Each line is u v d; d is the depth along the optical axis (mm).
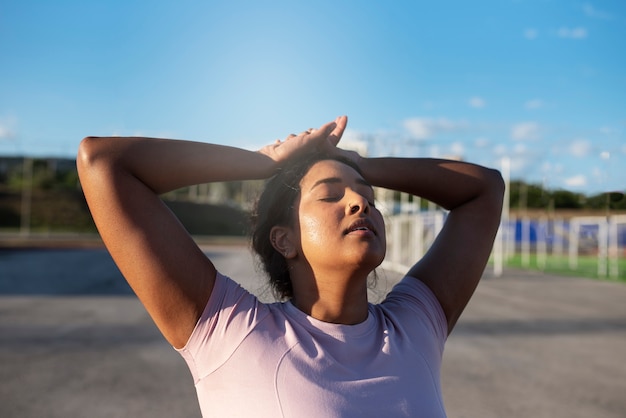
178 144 1489
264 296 1729
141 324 8977
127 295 13016
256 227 1662
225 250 35469
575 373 6383
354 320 1477
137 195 1407
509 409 4965
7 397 5004
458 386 5707
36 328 8477
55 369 6035
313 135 1575
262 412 1288
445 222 1854
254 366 1333
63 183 60594
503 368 6539
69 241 41250
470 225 1791
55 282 15914
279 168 1592
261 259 1636
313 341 1390
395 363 1405
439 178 1813
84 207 56625
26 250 31828
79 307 10797
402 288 1685
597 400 5320
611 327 9789
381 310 1568
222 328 1392
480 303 12742
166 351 7000
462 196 1825
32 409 4691
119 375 5816
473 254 1754
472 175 1827
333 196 1458
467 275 1733
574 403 5203
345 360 1382
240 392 1321
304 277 1483
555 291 15859
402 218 23312
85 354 6773
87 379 5652
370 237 1404
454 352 7402
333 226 1409
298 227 1479
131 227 1385
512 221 32469
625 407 5109
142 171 1432
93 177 1392
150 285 1390
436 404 1401
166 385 5469
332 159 1572
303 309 1480
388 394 1343
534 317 10766
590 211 24672
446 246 1771
